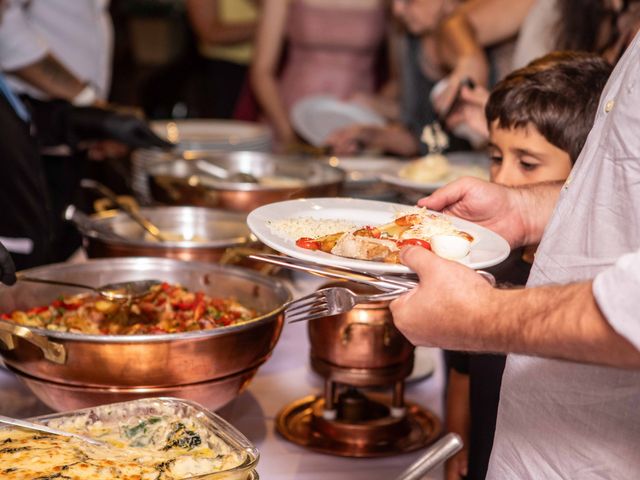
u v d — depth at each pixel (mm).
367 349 1369
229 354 1244
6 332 1224
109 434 1062
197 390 1248
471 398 1429
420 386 1629
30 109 2395
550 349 849
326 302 1072
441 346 957
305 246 1099
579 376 1020
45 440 1001
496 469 1134
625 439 1002
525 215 1401
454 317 919
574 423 1035
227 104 4535
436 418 1485
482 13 2828
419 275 962
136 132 2367
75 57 3131
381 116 3568
